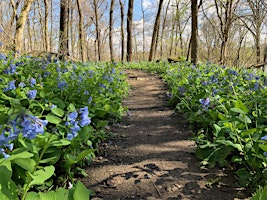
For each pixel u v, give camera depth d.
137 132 4.82
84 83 5.77
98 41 23.91
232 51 25.62
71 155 2.80
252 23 20.75
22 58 8.53
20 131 1.65
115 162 3.51
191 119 4.73
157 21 22.70
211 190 2.79
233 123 3.16
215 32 24.34
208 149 3.32
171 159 3.55
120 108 6.10
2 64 6.33
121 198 2.69
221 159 3.00
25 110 1.64
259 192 1.66
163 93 9.15
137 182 2.97
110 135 4.48
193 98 5.33
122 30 25.47
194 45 12.30
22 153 2.06
